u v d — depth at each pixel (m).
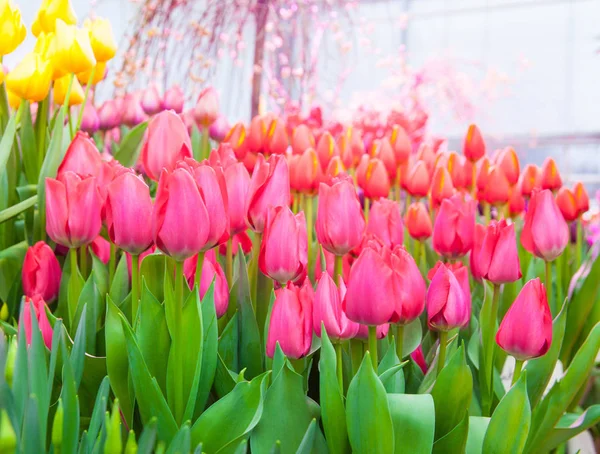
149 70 1.58
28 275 0.72
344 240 0.61
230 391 0.58
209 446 0.53
